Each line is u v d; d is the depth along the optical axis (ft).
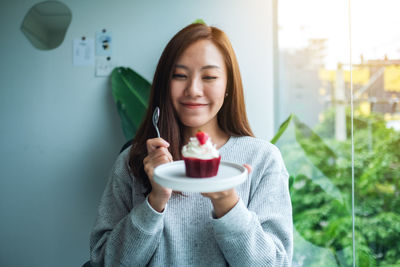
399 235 6.37
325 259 6.97
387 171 6.61
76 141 6.61
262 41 6.35
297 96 7.19
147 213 2.21
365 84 6.65
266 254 2.18
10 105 6.66
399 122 6.41
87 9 6.46
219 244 2.21
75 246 6.70
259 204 2.48
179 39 2.47
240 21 6.33
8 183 6.73
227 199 2.09
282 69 6.80
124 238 2.30
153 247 2.37
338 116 7.39
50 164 6.66
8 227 6.77
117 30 6.43
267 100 6.42
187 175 2.01
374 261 6.42
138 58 6.44
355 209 6.84
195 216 2.48
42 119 6.63
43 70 6.58
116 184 2.76
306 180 7.64
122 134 6.52
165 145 2.26
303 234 7.28
